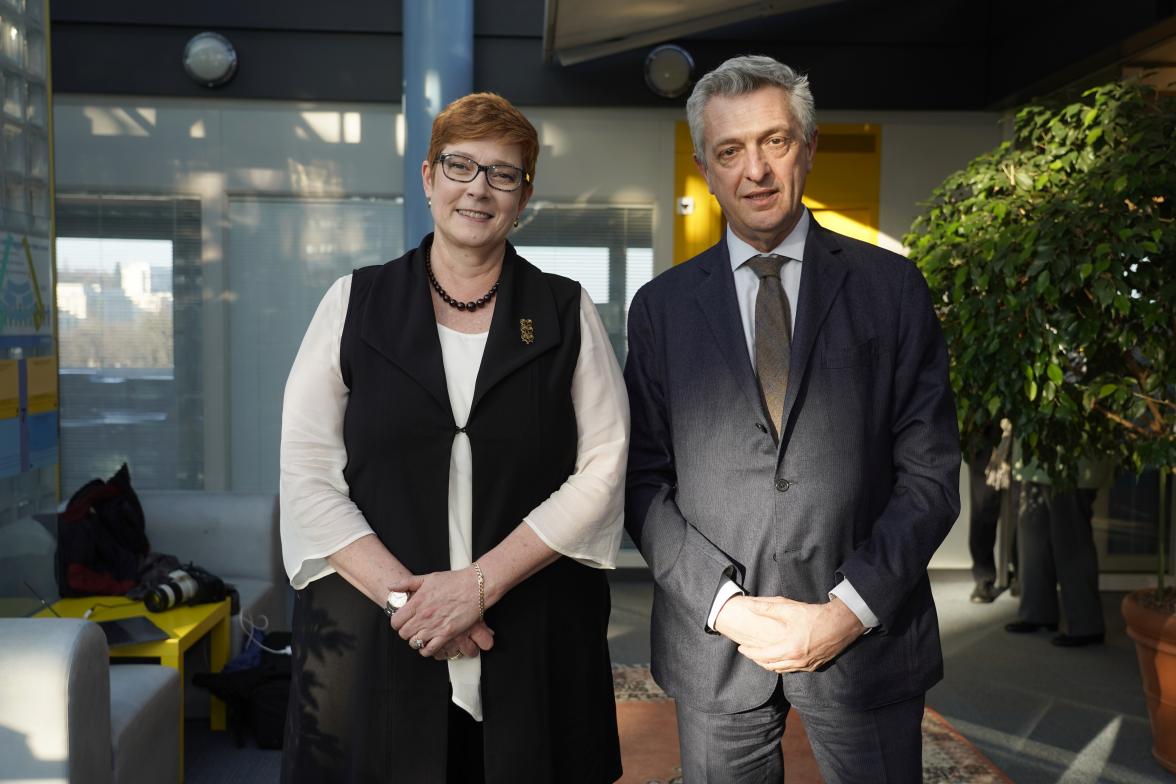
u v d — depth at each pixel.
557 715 1.84
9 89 3.16
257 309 5.97
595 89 5.95
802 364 1.88
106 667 2.34
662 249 6.09
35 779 2.13
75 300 5.87
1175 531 5.83
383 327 1.81
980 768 3.31
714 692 1.93
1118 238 2.94
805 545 1.86
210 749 3.54
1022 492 4.96
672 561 1.92
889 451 1.93
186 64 5.73
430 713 1.77
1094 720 3.83
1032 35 5.35
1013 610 5.43
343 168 5.93
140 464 5.94
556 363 1.84
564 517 1.78
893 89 6.01
